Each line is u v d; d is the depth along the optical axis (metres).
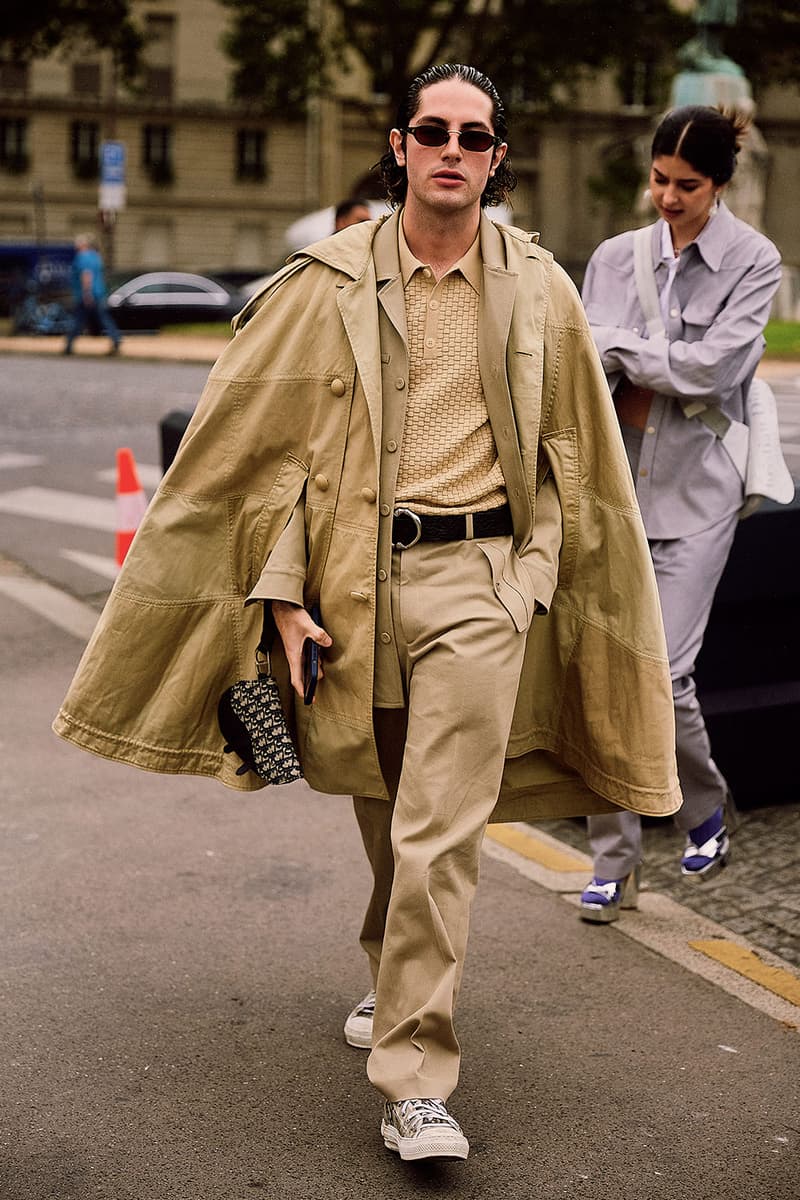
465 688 3.07
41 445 14.78
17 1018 3.76
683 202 4.17
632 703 3.39
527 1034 3.74
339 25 31.36
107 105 47.72
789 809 5.46
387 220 3.27
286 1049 3.63
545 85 31.03
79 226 48.41
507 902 4.59
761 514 5.14
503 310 3.16
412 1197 3.01
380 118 42.47
